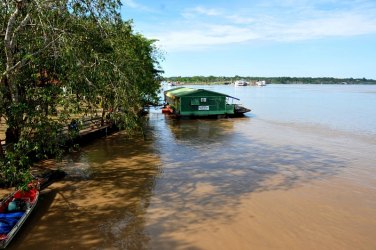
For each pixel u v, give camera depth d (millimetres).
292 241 12859
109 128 32688
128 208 15648
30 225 13812
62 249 12148
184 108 46719
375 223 14414
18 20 16062
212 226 13992
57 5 15219
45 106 15945
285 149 28125
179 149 27422
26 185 14125
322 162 24078
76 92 16359
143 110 48188
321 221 14547
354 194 17734
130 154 25406
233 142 30672
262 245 12562
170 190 18047
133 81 18500
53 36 15211
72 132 17391
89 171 21000
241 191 18031
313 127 40219
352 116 51344
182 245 12508
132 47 29844
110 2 15859
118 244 12547
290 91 165625
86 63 16031
